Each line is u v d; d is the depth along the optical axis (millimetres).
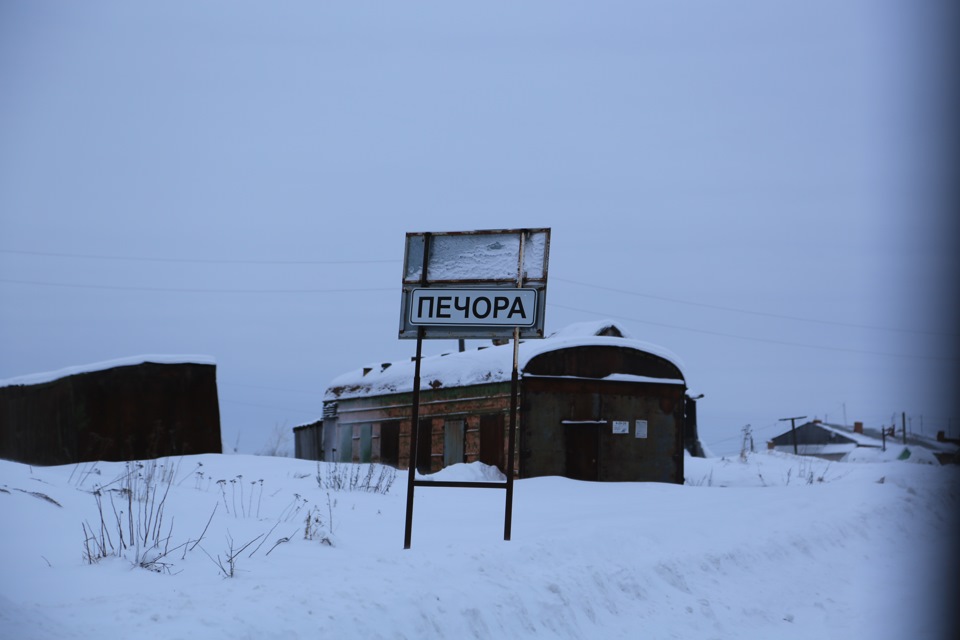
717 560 11023
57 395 24172
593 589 8789
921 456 57688
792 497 16594
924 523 15664
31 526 9312
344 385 34344
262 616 6090
